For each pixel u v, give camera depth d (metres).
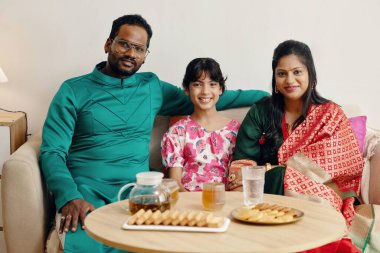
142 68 2.85
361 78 3.05
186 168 2.47
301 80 2.28
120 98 2.40
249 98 2.69
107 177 2.31
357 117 2.55
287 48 2.29
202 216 1.50
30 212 2.05
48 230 2.20
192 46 2.88
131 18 2.41
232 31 2.90
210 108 2.49
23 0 2.73
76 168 2.33
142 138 2.45
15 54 2.75
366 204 2.22
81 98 2.35
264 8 2.92
